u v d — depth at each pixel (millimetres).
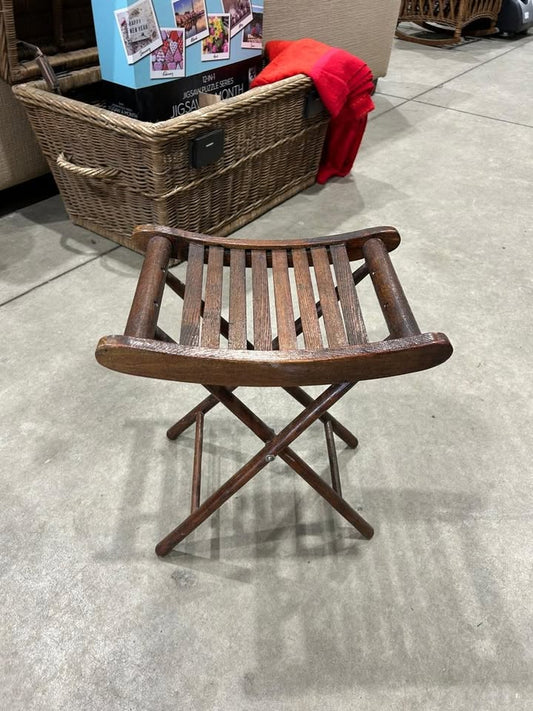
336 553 1159
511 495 1279
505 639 1034
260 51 2164
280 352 800
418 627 1045
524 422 1451
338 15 2750
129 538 1166
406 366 820
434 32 5082
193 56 1868
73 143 1783
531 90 3730
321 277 1046
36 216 2195
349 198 2406
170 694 948
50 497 1232
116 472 1291
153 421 1414
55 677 963
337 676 977
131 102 1786
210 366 795
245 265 1125
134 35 1655
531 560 1157
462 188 2521
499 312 1810
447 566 1143
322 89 2020
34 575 1097
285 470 1320
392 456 1355
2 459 1304
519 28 4859
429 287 1904
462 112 3328
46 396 1460
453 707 946
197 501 1143
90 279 1868
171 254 1135
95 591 1077
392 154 2803
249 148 1917
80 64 2043
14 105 1978
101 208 1957
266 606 1065
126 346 776
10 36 1718
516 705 952
